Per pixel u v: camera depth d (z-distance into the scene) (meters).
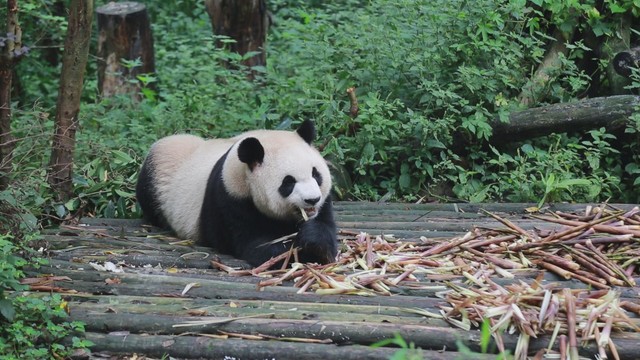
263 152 8.14
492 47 11.54
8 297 7.02
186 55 14.80
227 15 14.65
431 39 11.88
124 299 7.38
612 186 11.53
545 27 12.70
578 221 9.04
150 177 9.99
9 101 9.15
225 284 7.67
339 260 8.21
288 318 6.90
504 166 11.25
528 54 12.23
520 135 11.53
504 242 8.45
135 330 6.91
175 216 9.53
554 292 7.02
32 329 6.76
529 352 6.39
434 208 10.47
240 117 12.13
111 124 12.40
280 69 14.07
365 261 8.10
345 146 11.52
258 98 12.48
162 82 15.16
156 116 12.64
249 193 8.38
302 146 8.33
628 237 8.19
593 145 11.96
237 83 13.02
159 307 7.17
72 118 9.80
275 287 7.60
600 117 11.30
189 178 9.56
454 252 8.23
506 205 10.37
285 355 6.50
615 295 6.92
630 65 11.88
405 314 6.95
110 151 11.13
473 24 11.78
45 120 10.14
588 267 7.82
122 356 6.68
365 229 9.47
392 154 11.62
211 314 7.02
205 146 9.85
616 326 6.54
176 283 7.75
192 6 19.36
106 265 8.17
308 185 7.95
